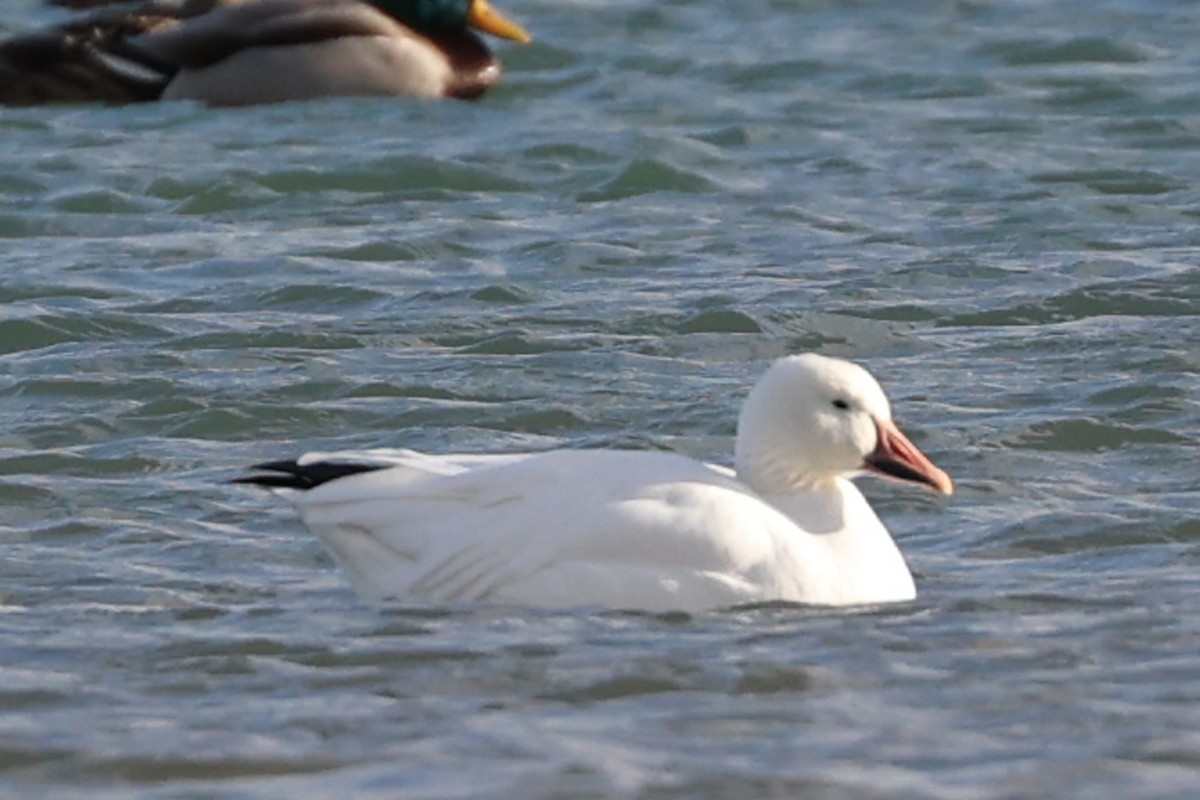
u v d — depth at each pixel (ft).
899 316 59.93
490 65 90.17
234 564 42.37
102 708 34.76
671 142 79.05
